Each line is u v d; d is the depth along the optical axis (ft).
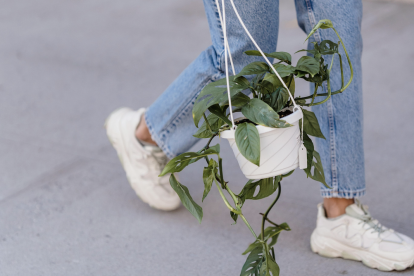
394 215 7.00
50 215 7.39
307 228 6.84
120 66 14.43
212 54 5.88
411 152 8.83
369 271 5.87
